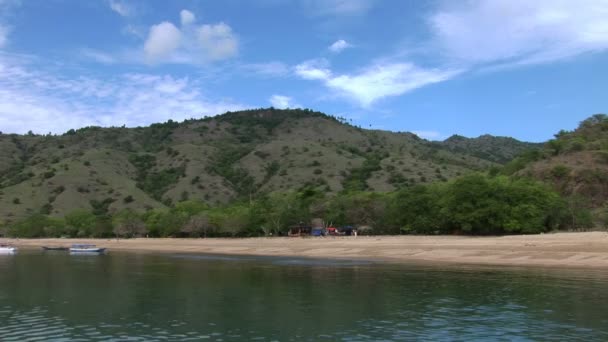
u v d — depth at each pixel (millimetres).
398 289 41094
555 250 65625
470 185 103000
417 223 111750
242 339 25625
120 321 29969
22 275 56625
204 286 44750
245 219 136500
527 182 115875
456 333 26203
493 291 39062
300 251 91812
